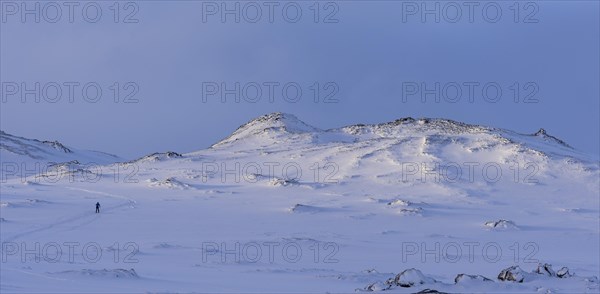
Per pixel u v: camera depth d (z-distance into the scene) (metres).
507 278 27.78
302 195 113.81
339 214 90.50
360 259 50.50
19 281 24.86
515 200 109.56
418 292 24.23
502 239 69.75
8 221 75.69
